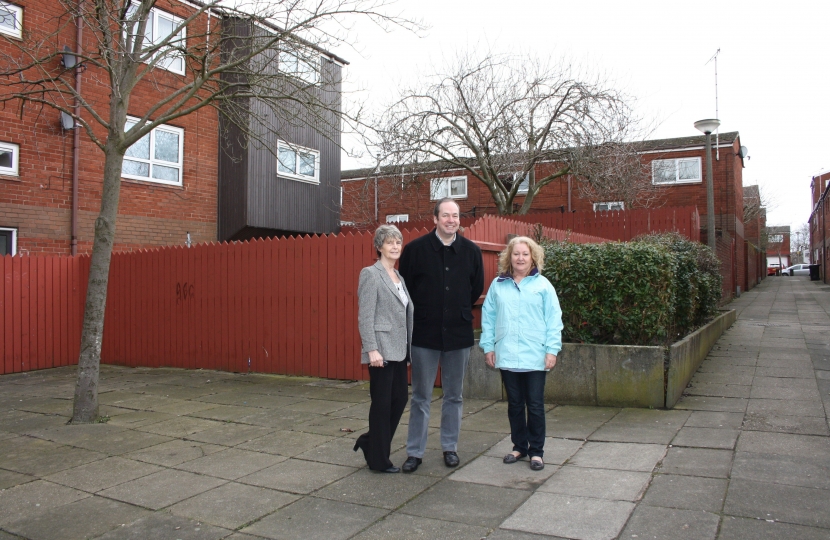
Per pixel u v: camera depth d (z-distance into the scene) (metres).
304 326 8.91
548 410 6.24
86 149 12.23
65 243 11.89
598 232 17.20
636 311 6.49
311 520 3.66
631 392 6.23
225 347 9.78
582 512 3.64
